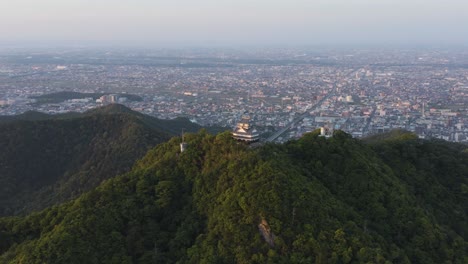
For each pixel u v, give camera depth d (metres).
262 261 72.88
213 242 79.00
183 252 80.25
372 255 74.25
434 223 95.12
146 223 86.62
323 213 80.25
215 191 88.81
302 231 76.06
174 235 85.00
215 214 83.12
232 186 86.19
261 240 75.81
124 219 86.38
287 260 72.81
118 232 82.50
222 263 75.50
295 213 78.06
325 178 98.25
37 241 81.88
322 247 73.94
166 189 92.75
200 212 87.88
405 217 92.00
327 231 77.12
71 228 80.38
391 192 97.38
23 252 79.50
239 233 76.94
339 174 100.56
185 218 88.00
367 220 88.50
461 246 91.25
